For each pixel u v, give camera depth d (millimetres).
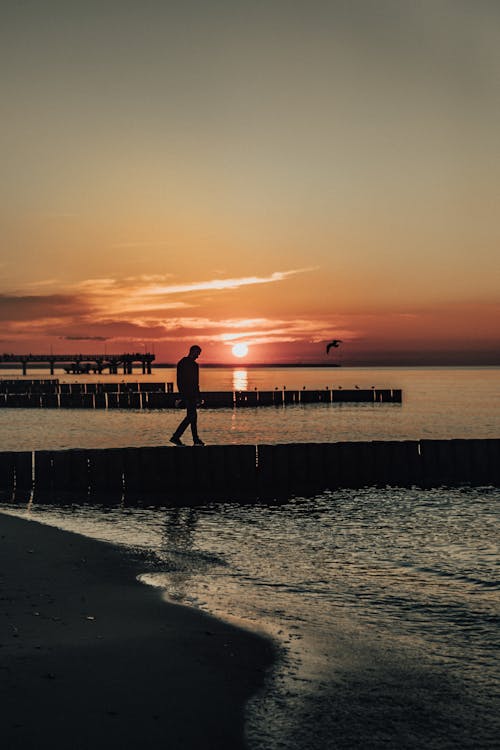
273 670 6621
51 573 10078
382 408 68375
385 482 22906
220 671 6477
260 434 41406
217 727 5371
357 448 23000
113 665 6445
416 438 39406
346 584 10188
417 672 6750
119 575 10234
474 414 59562
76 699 5672
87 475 21281
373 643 7574
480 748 5293
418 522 15773
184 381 21766
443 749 5273
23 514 17141
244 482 21766
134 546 12797
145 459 21328
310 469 22578
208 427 46469
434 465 23703
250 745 5164
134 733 5172
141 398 70562
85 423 50438
